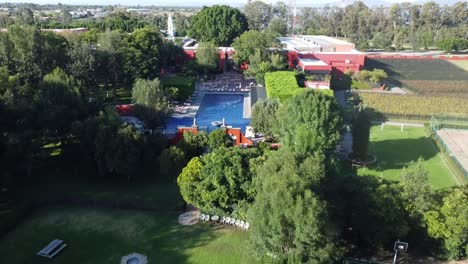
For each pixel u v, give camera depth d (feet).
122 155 145.89
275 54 315.37
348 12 643.86
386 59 402.72
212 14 433.89
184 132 172.86
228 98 285.23
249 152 129.90
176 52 345.72
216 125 228.43
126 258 109.40
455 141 200.13
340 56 331.36
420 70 366.22
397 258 109.70
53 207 136.77
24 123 147.74
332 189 104.01
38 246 114.21
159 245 115.55
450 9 609.42
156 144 165.37
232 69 367.86
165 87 268.41
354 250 113.39
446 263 107.45
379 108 252.21
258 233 91.40
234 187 119.96
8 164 141.49
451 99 256.73
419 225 105.50
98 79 264.11
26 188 147.64
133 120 225.35
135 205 136.05
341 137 155.84
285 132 157.38
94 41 309.42
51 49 234.99
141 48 285.23
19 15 607.78
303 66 298.35
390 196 105.40
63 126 162.71
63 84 171.12
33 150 151.84
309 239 87.61
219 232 122.31
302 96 151.02
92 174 160.04
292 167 95.50
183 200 138.62
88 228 123.95
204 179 125.80
